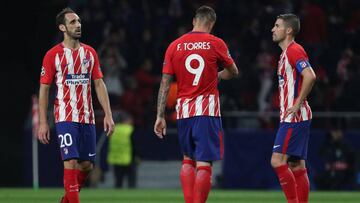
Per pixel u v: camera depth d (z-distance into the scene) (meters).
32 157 65.56
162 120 29.09
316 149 63.81
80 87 30.47
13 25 82.31
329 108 65.62
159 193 54.41
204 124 28.61
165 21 72.06
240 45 70.19
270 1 73.69
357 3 73.94
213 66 28.80
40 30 80.38
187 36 28.98
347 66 67.62
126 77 69.12
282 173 30.92
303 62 30.44
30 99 78.94
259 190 62.69
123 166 61.84
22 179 73.50
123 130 61.53
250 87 66.88
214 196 51.19
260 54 68.75
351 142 63.59
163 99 29.12
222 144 28.95
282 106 31.12
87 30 72.00
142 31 71.94
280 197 50.22
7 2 82.62
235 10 72.56
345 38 71.62
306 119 31.03
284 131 31.00
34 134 61.31
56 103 30.50
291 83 30.86
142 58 70.56
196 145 28.72
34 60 80.12
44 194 51.44
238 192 57.34
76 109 30.31
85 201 45.72
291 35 31.30
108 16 73.06
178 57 28.88
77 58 30.39
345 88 66.12
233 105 66.25
